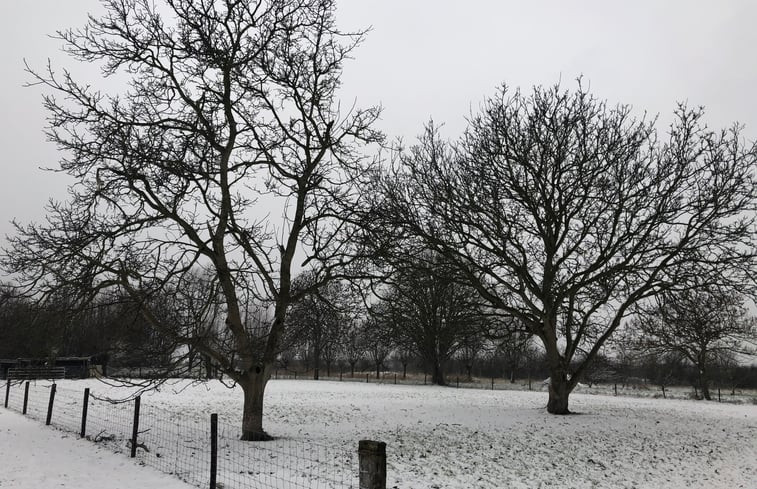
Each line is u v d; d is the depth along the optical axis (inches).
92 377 1414.9
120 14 544.7
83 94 527.8
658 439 652.1
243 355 532.7
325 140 589.9
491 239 880.9
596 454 550.3
